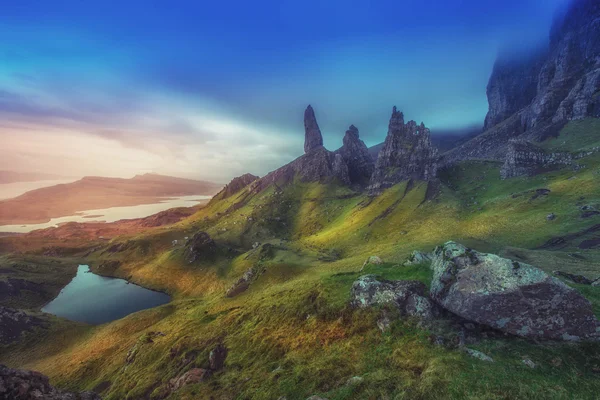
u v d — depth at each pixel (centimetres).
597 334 2205
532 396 1723
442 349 2359
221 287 16212
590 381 1839
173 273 19638
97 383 6162
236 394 2980
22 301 16750
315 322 3606
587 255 6994
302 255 16750
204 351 4412
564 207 11312
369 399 2033
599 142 18862
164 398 3822
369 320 3069
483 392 1789
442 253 3247
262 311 4856
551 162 18225
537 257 6944
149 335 7038
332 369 2659
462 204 17500
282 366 3094
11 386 1748
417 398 1872
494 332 2480
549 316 2338
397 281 3350
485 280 2644
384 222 19175
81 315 14950
